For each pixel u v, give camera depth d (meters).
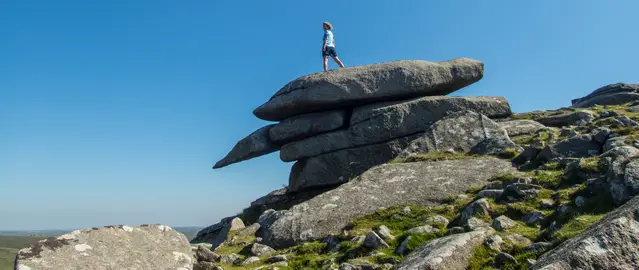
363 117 19.83
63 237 6.88
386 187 11.41
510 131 16.31
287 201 20.00
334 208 10.58
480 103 19.52
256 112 21.66
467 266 5.95
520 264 5.85
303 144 20.36
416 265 5.75
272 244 10.00
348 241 8.53
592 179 8.23
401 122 19.20
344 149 19.61
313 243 9.21
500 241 6.50
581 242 4.75
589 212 7.33
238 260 8.80
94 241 7.04
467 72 20.91
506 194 9.03
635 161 7.77
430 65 20.62
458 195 10.39
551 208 8.17
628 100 21.77
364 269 6.90
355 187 11.68
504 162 12.45
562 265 4.57
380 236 8.27
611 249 4.62
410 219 9.51
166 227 8.06
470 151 14.51
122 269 6.79
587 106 22.81
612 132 11.77
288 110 20.94
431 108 19.34
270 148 22.02
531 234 7.04
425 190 10.95
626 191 7.17
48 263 6.37
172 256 7.52
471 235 6.44
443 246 6.18
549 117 17.70
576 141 11.79
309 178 19.70
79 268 6.49
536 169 11.03
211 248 11.10
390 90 19.94
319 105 20.25
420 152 15.02
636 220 4.86
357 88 19.80
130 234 7.52
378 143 19.27
